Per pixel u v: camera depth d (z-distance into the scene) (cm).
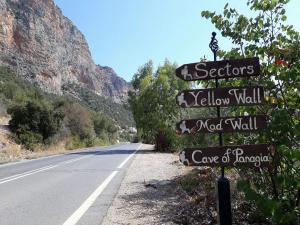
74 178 1516
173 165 2041
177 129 612
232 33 684
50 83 14800
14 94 7138
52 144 4322
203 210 848
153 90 3625
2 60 13012
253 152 594
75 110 6319
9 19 13938
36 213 879
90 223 791
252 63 607
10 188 1261
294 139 601
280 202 576
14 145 3509
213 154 600
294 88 621
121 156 2875
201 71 620
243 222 730
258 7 666
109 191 1192
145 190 1205
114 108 19300
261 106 642
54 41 16512
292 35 652
